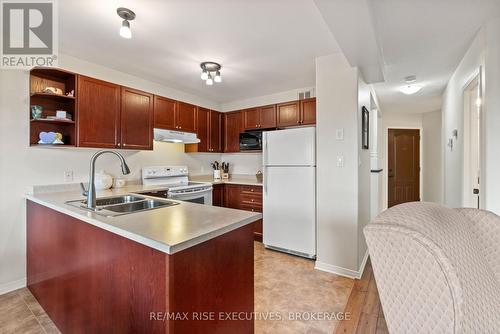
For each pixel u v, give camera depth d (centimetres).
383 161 560
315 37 220
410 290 67
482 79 207
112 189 281
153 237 104
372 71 259
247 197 365
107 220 132
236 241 134
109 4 173
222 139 438
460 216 98
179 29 206
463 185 280
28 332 170
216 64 279
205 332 114
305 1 169
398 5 176
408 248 68
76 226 152
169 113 342
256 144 391
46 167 243
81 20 193
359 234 252
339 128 252
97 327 134
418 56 264
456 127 309
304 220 288
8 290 219
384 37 223
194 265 109
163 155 368
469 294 67
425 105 488
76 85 243
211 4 173
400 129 563
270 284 230
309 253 284
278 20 193
